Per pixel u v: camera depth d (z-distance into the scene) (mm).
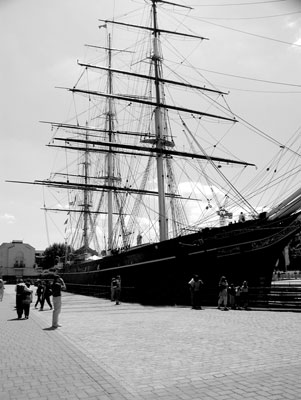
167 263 22656
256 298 18922
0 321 15109
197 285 18562
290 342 8820
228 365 6711
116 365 6973
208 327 11695
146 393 5238
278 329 10922
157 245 23578
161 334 10547
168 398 5004
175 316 15227
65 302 25906
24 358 7734
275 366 6547
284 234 18703
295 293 17719
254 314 15430
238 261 19938
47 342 9711
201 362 7000
